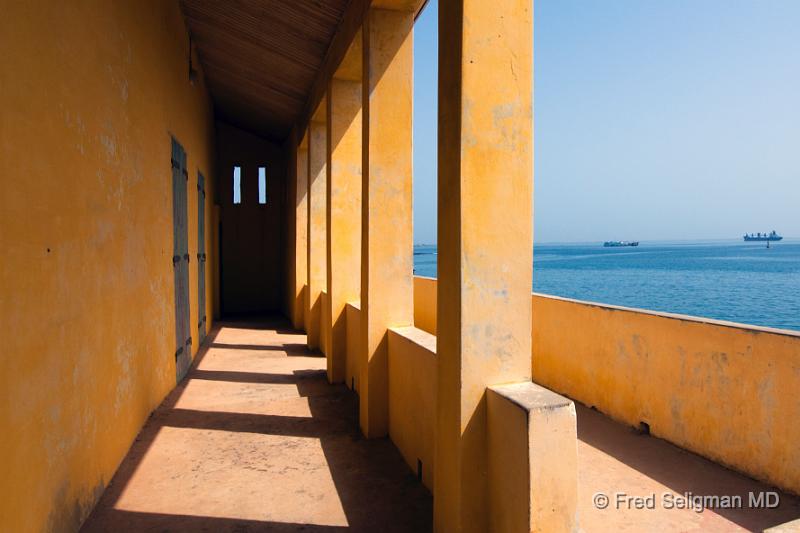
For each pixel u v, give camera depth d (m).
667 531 3.02
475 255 2.65
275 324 11.62
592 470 3.84
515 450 2.34
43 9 2.58
